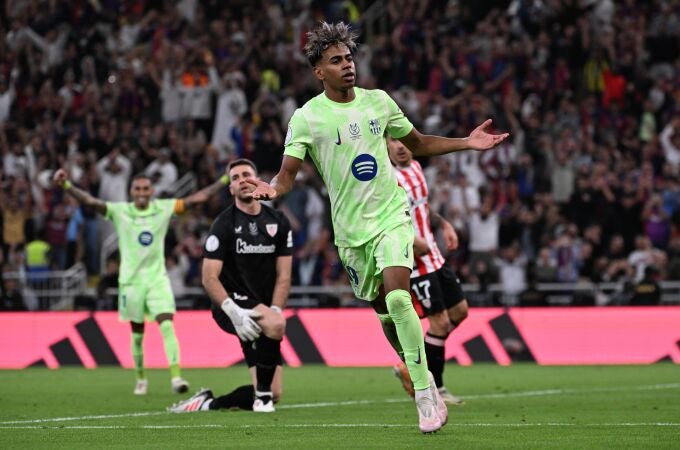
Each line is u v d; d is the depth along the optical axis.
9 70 67.75
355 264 18.66
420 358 17.80
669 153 58.22
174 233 54.56
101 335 45.31
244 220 24.53
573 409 23.95
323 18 67.94
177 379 30.19
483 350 44.41
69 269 55.47
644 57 64.56
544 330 44.22
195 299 48.72
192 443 17.25
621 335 43.88
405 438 17.55
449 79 63.50
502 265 50.97
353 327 44.78
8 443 17.48
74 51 67.31
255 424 20.67
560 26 65.12
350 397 28.66
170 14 69.12
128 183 57.69
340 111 18.52
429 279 25.45
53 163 61.09
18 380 36.66
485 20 67.38
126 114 64.06
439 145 19.02
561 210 56.28
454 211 52.72
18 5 69.88
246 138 60.03
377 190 18.39
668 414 22.39
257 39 65.81
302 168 55.84
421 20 66.81
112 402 27.58
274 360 23.77
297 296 50.66
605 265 49.78
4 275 51.91
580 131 59.41
